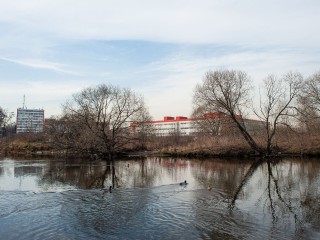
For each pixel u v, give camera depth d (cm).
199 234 2020
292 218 2362
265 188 3506
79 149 7412
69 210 2573
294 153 7069
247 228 2136
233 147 7288
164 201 2875
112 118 7681
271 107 6950
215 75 7125
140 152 8612
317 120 7381
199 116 9900
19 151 9012
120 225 2197
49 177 4409
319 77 7444
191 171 4975
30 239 1956
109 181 4078
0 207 2664
